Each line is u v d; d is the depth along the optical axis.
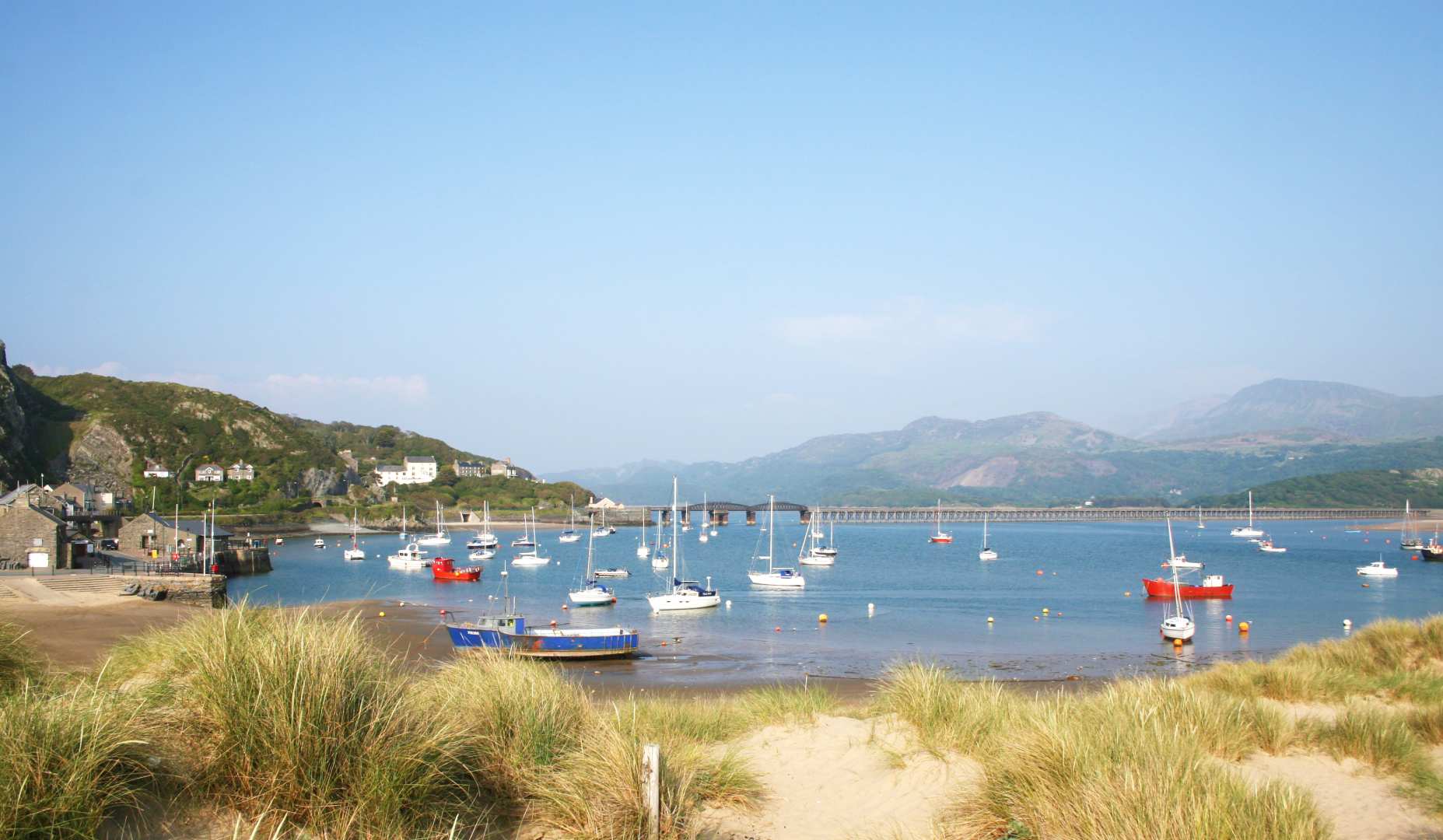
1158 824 7.90
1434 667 23.62
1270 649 46.47
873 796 11.78
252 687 8.18
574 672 38.44
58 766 6.87
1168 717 13.80
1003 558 133.12
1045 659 42.62
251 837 6.85
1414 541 150.00
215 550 91.69
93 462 177.62
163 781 7.52
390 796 8.01
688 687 34.62
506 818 9.24
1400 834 10.96
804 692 18.58
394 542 163.25
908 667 17.66
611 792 9.09
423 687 11.58
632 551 152.50
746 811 11.04
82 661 20.81
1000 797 10.02
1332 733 14.97
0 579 53.19
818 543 169.50
